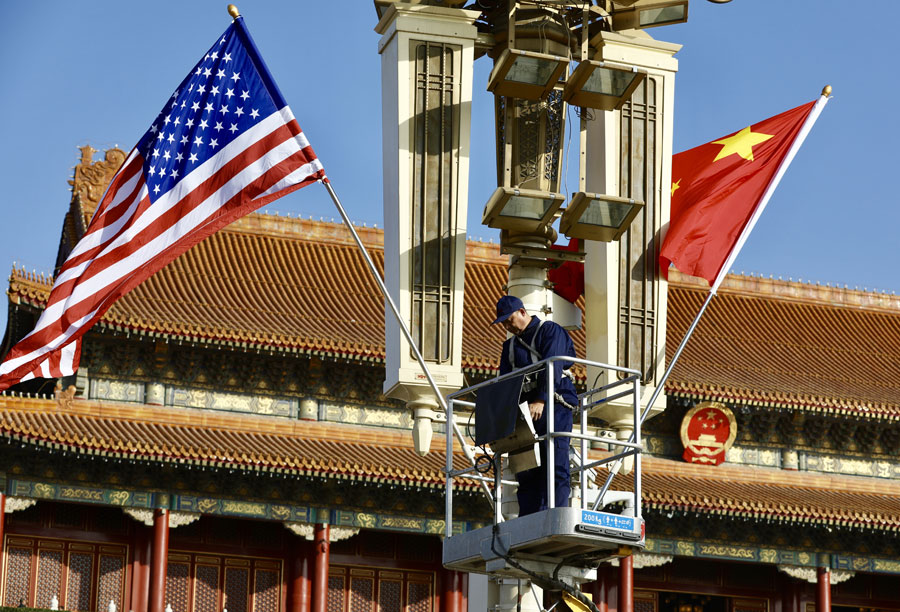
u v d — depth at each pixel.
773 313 69.50
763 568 62.28
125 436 50.62
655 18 23.42
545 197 20.97
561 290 24.53
